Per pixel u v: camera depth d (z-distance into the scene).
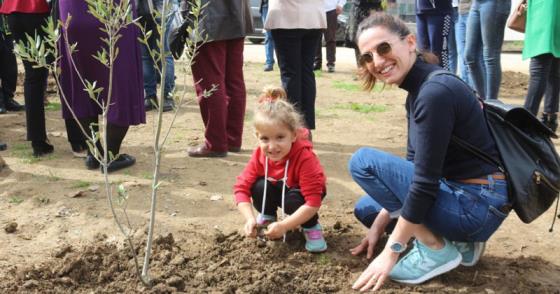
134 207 4.04
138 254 3.20
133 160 5.04
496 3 5.88
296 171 3.25
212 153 5.32
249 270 3.11
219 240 3.45
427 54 2.90
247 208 3.34
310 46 5.46
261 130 3.13
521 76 10.28
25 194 4.28
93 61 4.44
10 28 4.95
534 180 2.84
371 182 3.08
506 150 2.87
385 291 2.92
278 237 3.28
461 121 2.76
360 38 2.88
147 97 7.32
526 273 3.15
